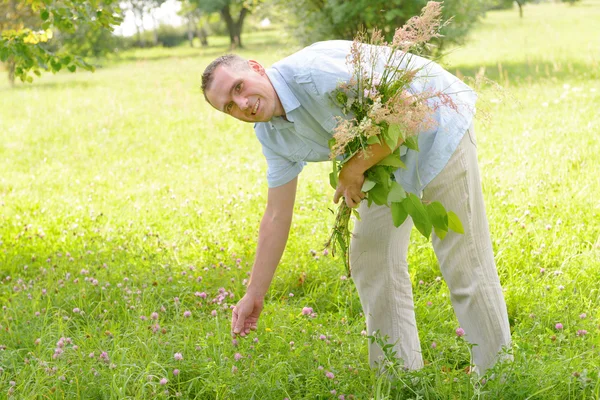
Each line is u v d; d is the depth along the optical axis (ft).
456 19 52.16
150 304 14.33
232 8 146.72
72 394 10.68
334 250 10.88
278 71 9.66
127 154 35.09
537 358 10.99
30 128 46.03
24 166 33.86
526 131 27.55
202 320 13.34
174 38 197.36
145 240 18.88
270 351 11.69
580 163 22.49
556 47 65.57
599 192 19.07
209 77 9.37
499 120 31.37
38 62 19.16
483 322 10.46
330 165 26.35
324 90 9.48
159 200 23.99
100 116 49.21
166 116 46.55
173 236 19.27
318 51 9.72
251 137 36.86
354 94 9.55
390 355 10.32
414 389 10.59
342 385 10.65
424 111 9.20
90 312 14.34
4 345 12.47
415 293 14.21
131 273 16.02
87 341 12.37
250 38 162.40
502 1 140.87
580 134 26.43
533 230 16.49
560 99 34.99
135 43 194.08
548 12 133.28
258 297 11.05
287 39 57.41
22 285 15.89
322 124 9.84
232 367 10.95
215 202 22.39
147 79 78.02
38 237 20.27
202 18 149.18
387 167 9.73
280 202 10.86
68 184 28.37
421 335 12.28
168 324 13.44
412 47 9.75
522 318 13.11
